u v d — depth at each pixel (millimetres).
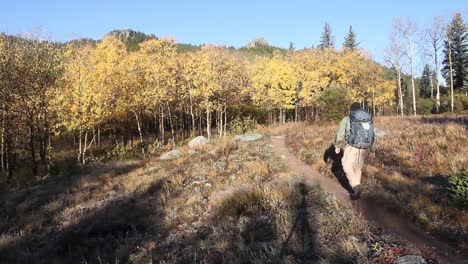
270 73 43469
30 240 8867
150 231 7703
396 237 5020
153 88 34719
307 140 14992
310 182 8211
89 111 28094
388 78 72000
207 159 13867
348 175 6688
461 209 5578
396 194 6715
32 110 23500
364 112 6586
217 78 37531
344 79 48500
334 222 5840
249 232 6094
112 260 6441
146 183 12203
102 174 15234
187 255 5887
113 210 9680
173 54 37156
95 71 30141
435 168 8031
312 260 4855
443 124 14883
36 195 13680
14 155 26609
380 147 11242
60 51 25594
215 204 7973
